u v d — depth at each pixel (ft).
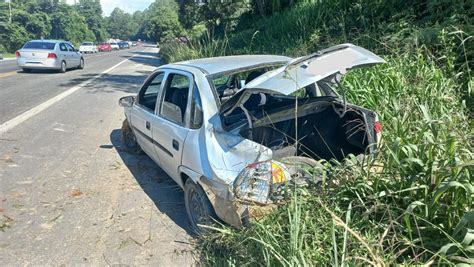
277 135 13.16
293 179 10.06
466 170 8.42
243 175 9.98
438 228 7.85
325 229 9.03
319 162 10.68
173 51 71.97
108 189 16.14
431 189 8.66
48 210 14.25
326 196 9.70
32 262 11.11
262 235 9.30
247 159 10.50
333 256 8.34
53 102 35.01
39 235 12.55
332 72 10.30
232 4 89.04
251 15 81.10
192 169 11.92
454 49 20.75
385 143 10.44
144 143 17.15
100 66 84.17
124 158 20.06
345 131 13.64
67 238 12.36
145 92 17.47
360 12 32.27
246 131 11.70
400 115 14.84
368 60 11.09
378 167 10.17
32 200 15.07
